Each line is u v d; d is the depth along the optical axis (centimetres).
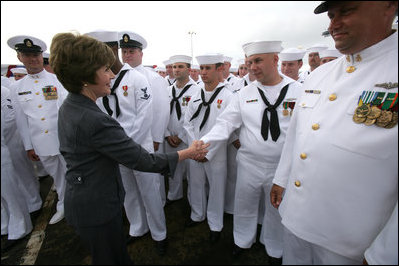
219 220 222
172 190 298
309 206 112
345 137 99
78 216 113
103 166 114
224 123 193
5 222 217
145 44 275
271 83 182
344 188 100
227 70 471
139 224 221
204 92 241
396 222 84
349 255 105
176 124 294
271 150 170
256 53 169
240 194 193
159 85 244
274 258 184
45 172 384
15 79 468
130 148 114
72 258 203
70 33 107
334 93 109
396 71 91
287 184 139
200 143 158
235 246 202
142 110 195
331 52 327
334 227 105
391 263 85
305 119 122
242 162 188
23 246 220
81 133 106
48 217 274
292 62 301
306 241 126
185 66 290
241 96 194
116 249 125
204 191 242
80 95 111
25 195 273
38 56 252
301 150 118
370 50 98
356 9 89
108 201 116
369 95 96
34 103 252
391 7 89
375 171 92
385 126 90
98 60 106
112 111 190
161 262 197
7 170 210
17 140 281
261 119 178
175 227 245
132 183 211
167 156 135
